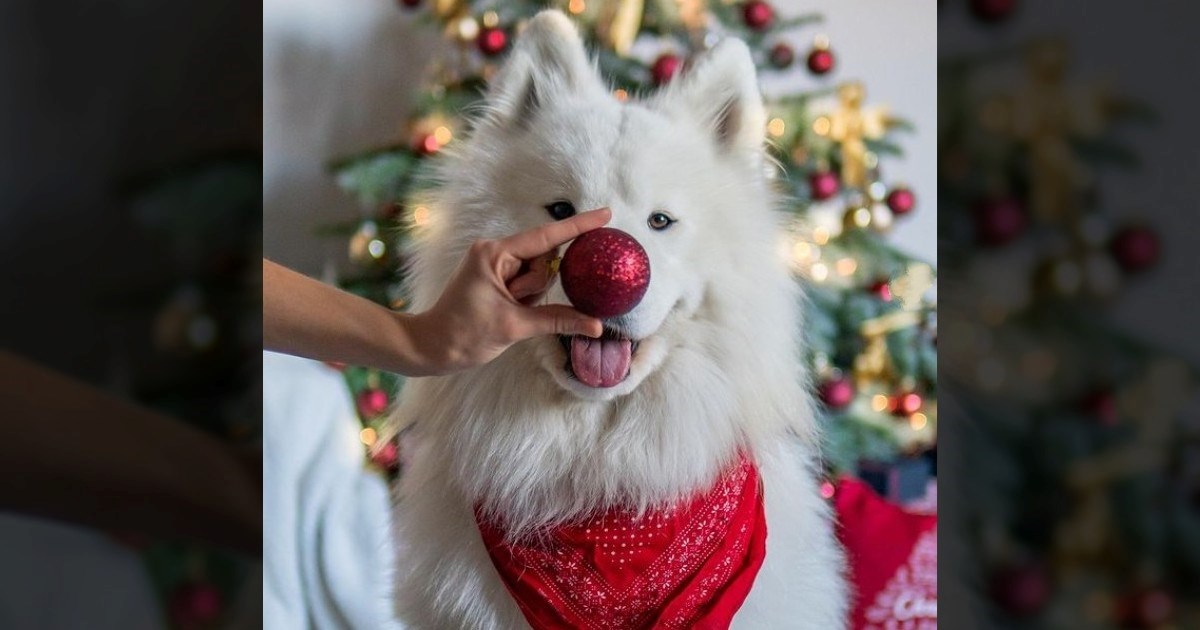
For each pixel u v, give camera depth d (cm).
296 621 225
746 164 166
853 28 367
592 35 286
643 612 145
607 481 147
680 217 149
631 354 142
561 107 160
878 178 309
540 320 123
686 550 146
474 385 149
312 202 358
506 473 147
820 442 237
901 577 216
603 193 147
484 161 158
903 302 293
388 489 250
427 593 153
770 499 162
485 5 300
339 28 356
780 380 158
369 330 127
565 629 144
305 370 262
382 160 281
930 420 293
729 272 153
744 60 166
